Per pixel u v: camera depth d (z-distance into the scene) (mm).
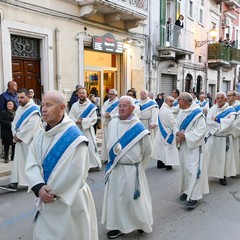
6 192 5207
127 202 3492
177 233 3770
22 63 8234
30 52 8414
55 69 8930
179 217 4246
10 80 7594
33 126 5141
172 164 6723
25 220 4109
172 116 6707
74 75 9578
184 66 16734
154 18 13617
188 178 4672
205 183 4773
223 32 23562
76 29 9539
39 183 2434
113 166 3502
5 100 6832
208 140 5770
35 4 8125
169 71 15164
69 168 2414
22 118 5141
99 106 11023
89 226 2650
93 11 9414
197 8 18219
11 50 7906
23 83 8289
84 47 10180
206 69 19766
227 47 20781
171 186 5602
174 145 6715
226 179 6141
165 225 3986
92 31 10164
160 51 14094
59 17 8891
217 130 5660
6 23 7426
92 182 5805
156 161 7793
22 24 7824
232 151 5812
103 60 11258
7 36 7480
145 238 3623
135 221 3529
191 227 3939
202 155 4637
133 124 3525
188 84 17859
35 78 8602
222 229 3895
